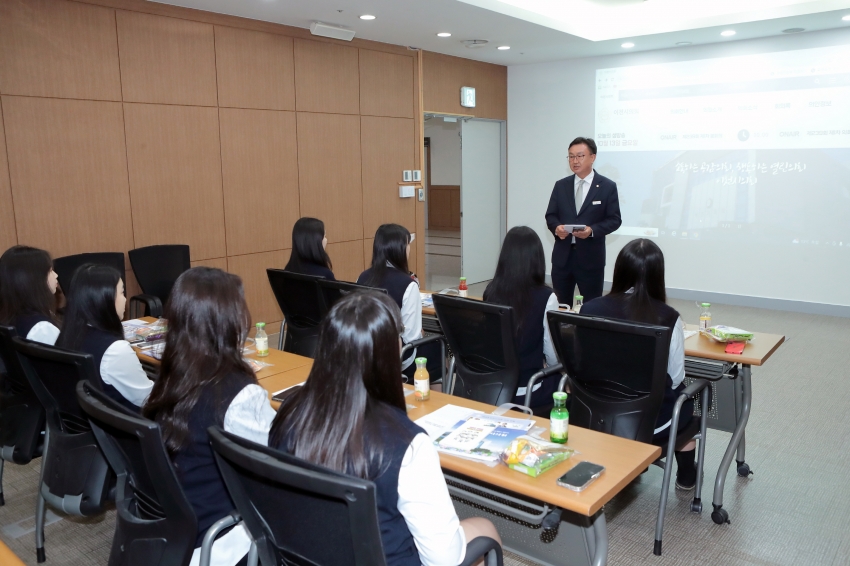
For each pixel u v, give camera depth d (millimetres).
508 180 8891
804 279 6656
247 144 5637
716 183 7094
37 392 2139
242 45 5508
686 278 7453
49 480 2127
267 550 1354
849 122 6199
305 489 1086
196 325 1572
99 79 4625
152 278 4773
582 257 4766
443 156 13773
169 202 5133
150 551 1548
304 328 3652
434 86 7520
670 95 7289
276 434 1354
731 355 2750
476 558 1451
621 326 2195
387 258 3381
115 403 1550
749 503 2918
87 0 4500
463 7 5254
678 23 6223
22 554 2562
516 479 1636
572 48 7211
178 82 5094
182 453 1565
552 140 8367
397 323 1314
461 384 2971
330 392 1261
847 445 3523
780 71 6535
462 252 8438
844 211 6336
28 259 2652
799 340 5613
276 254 5992
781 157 6633
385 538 1260
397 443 1235
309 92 6109
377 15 5512
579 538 1837
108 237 4785
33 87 4297
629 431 2355
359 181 6738
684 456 2961
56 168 4457
